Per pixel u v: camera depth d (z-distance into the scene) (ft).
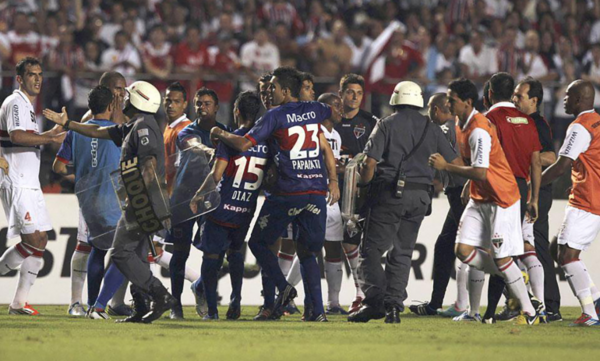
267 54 179.22
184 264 90.38
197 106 94.32
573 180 89.97
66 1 194.49
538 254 96.12
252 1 196.44
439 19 199.82
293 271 101.91
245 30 189.06
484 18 204.74
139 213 77.82
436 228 121.80
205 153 86.22
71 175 140.36
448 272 102.01
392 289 87.15
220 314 99.55
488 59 184.55
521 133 86.48
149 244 80.69
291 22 197.77
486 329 81.46
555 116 169.68
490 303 88.17
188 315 97.60
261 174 86.74
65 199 120.26
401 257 86.99
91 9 193.67
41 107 160.35
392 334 75.31
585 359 60.29
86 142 90.02
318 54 176.65
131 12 188.65
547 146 95.14
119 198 78.84
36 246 96.53
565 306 119.55
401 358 59.26
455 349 64.69
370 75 170.19
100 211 85.87
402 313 106.22
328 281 104.27
